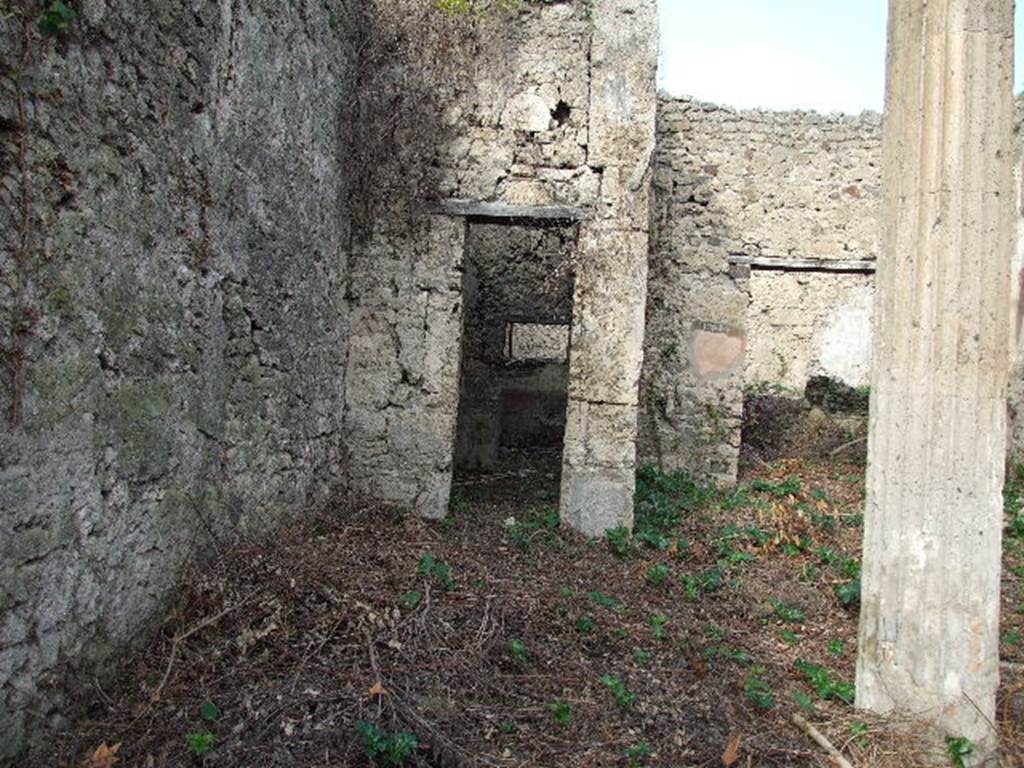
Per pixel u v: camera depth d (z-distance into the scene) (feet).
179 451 14.21
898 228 12.44
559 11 24.20
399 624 14.52
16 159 10.03
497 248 32.01
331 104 21.79
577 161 24.07
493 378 33.42
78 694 11.45
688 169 32.01
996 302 12.05
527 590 17.43
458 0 23.86
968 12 12.02
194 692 12.33
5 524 9.95
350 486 23.97
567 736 12.40
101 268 11.79
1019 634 17.61
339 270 23.12
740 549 23.75
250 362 17.17
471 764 11.31
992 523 12.12
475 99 24.08
